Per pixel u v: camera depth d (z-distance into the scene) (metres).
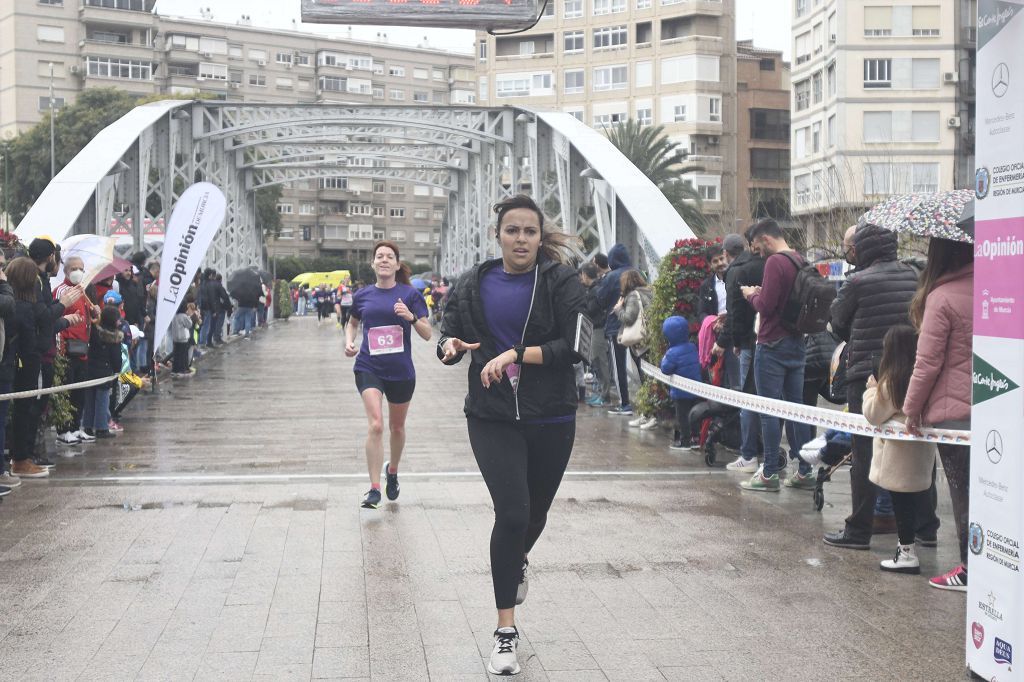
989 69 4.09
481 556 6.09
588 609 5.11
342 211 113.31
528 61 74.56
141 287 15.68
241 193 39.34
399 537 6.55
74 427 10.82
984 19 4.12
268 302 45.91
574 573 5.76
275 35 112.12
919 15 49.62
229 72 108.38
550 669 4.28
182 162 31.45
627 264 13.83
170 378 18.56
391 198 115.75
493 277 4.62
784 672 4.25
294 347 27.62
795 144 56.22
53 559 5.96
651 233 17.02
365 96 118.44
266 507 7.46
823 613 5.05
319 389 16.73
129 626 4.79
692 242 11.52
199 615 4.96
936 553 6.32
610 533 6.71
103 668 4.25
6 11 90.94
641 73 71.12
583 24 72.88
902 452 5.71
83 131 63.03
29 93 91.31
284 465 9.44
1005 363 3.99
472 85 125.56
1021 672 3.88
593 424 12.58
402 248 116.31
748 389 9.12
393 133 34.75
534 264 4.62
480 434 4.50
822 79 52.38
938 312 5.26
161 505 7.52
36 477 8.71
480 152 35.41
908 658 4.43
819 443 7.69
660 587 5.49
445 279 42.44
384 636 4.67
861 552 6.29
